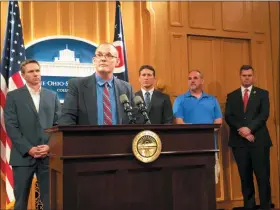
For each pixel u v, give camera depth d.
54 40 4.30
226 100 4.70
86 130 1.90
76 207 1.87
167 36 4.74
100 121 2.35
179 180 2.08
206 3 4.98
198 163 2.12
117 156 1.95
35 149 3.22
